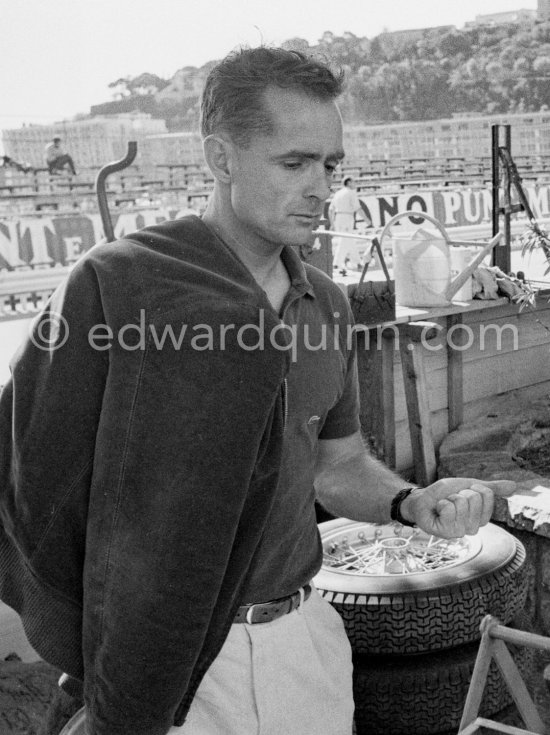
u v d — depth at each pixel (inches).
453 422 167.0
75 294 56.2
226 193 60.2
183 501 53.9
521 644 70.1
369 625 97.7
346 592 99.0
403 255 154.7
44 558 57.8
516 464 151.7
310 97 56.4
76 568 58.7
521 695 72.6
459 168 1101.1
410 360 148.8
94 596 56.0
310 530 67.2
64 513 57.1
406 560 108.6
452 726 97.9
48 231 389.7
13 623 122.6
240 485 54.7
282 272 63.8
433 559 109.4
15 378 57.4
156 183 770.8
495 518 135.3
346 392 71.8
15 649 118.2
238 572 57.9
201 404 54.0
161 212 450.6
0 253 373.1
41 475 56.3
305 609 66.6
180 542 54.0
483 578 100.3
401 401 154.9
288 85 56.0
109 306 55.0
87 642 57.0
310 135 56.2
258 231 58.7
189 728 60.2
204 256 58.6
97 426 56.1
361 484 71.6
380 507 69.6
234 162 57.7
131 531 54.7
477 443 161.8
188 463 53.9
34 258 383.9
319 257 137.9
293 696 63.9
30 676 110.3
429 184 1014.4
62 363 55.6
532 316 178.2
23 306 357.4
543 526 128.3
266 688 62.4
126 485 54.6
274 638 63.1
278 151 56.2
